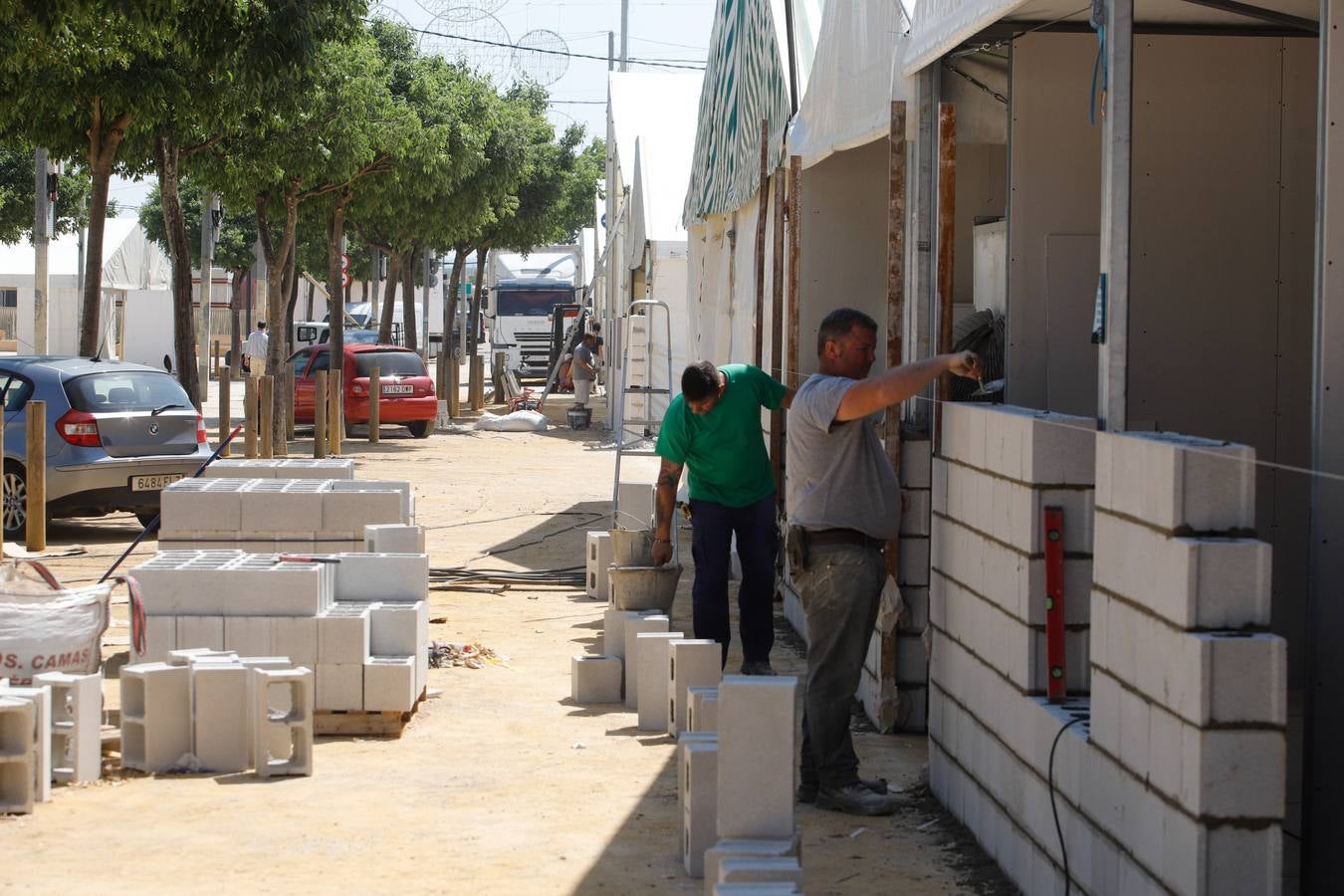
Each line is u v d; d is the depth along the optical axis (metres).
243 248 50.53
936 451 6.44
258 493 9.07
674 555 10.98
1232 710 3.74
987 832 5.55
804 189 11.21
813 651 6.10
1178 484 3.91
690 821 5.34
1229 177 7.36
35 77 16.66
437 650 9.27
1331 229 4.43
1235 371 7.36
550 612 11.02
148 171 22.75
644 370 26.03
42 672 6.82
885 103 7.97
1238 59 7.35
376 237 36.91
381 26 29.69
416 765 6.87
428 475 21.11
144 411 14.12
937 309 6.75
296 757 6.66
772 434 10.85
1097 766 4.43
